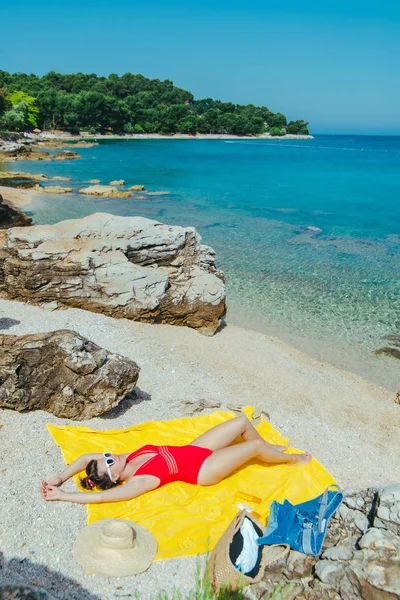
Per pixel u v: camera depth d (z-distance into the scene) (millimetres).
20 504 6223
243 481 6992
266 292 18688
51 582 5172
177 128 163875
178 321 13617
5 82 157375
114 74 188375
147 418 8633
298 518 6086
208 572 5270
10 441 7438
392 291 19141
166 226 14055
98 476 6621
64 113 127375
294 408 10023
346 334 15328
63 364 8297
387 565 5258
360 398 11266
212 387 10320
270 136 196125
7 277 13164
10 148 74375
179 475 6730
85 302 13023
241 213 34969
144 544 5688
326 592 5246
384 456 8750
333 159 95812
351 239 27750
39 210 32281
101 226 13695
